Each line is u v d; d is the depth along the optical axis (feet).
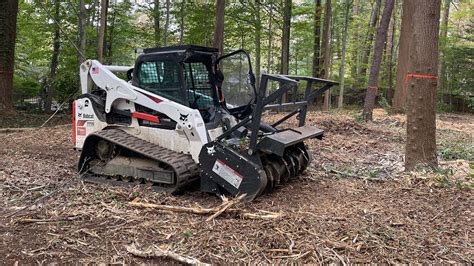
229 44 64.03
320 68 65.98
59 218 13.60
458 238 12.42
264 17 65.51
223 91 19.52
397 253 11.30
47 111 56.29
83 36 41.32
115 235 12.34
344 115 46.91
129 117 18.74
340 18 74.08
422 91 19.26
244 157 15.55
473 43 85.61
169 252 11.07
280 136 16.01
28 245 11.69
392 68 83.76
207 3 56.80
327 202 15.87
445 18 83.71
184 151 17.11
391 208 15.02
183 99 17.29
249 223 13.25
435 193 16.71
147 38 59.06
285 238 12.00
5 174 19.10
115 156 18.43
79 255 11.18
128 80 21.20
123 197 15.76
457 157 25.50
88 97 19.53
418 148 19.66
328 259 10.86
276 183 17.01
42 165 21.27
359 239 11.99
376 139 32.58
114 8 57.82
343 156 25.76
